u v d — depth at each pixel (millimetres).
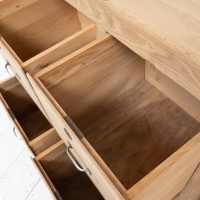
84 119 910
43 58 750
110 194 510
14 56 772
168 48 466
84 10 701
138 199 488
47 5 1006
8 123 1295
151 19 497
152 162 785
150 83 956
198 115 834
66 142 754
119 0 558
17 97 1119
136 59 855
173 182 649
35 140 881
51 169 904
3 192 1075
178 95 860
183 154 494
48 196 1038
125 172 780
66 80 737
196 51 433
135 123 871
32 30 1057
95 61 755
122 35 600
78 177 992
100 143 847
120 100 928
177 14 497
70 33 1167
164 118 868
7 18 967
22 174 1114
